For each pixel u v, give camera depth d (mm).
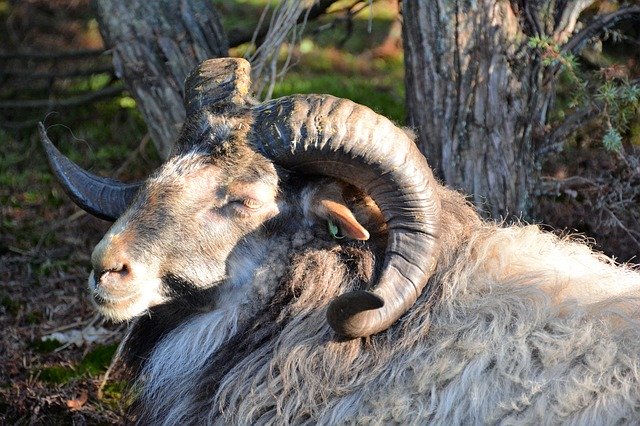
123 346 8398
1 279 11805
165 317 8000
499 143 9523
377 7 20391
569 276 7402
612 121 10055
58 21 18875
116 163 14766
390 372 7184
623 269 7973
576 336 6930
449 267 7430
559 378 6770
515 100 9547
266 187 7234
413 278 7082
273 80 10305
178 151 7473
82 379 9898
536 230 7922
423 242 7074
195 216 7223
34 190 13984
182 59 10719
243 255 7402
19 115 16297
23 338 10641
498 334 7031
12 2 18797
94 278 7234
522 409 6742
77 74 15828
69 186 8516
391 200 7055
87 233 12836
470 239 7590
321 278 7430
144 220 7195
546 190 10016
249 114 7324
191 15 10805
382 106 15766
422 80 9609
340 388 7203
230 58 7762
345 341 7285
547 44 9297
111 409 9508
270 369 7391
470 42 9391
